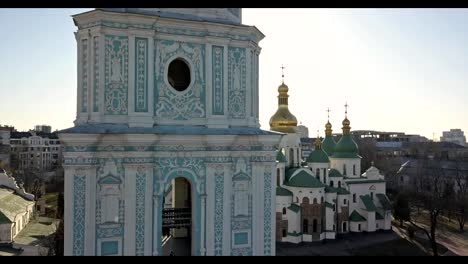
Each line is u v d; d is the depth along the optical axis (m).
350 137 97.06
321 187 81.81
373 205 90.25
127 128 25.58
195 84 27.38
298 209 80.06
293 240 79.12
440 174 121.94
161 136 25.66
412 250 76.19
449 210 94.44
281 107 93.38
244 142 28.16
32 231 77.25
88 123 25.53
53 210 100.44
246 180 28.45
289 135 91.31
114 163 25.50
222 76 28.00
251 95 29.20
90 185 24.81
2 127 187.50
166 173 26.45
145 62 26.14
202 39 27.58
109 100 25.61
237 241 28.00
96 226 25.03
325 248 76.69
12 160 159.25
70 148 24.56
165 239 32.88
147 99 26.12
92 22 25.59
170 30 26.78
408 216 94.31
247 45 28.81
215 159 27.50
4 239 66.31
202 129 27.27
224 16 28.52
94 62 25.64
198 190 27.17
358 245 79.06
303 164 98.12
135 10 26.23
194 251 27.09
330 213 83.19
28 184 121.06
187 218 28.97
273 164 29.11
